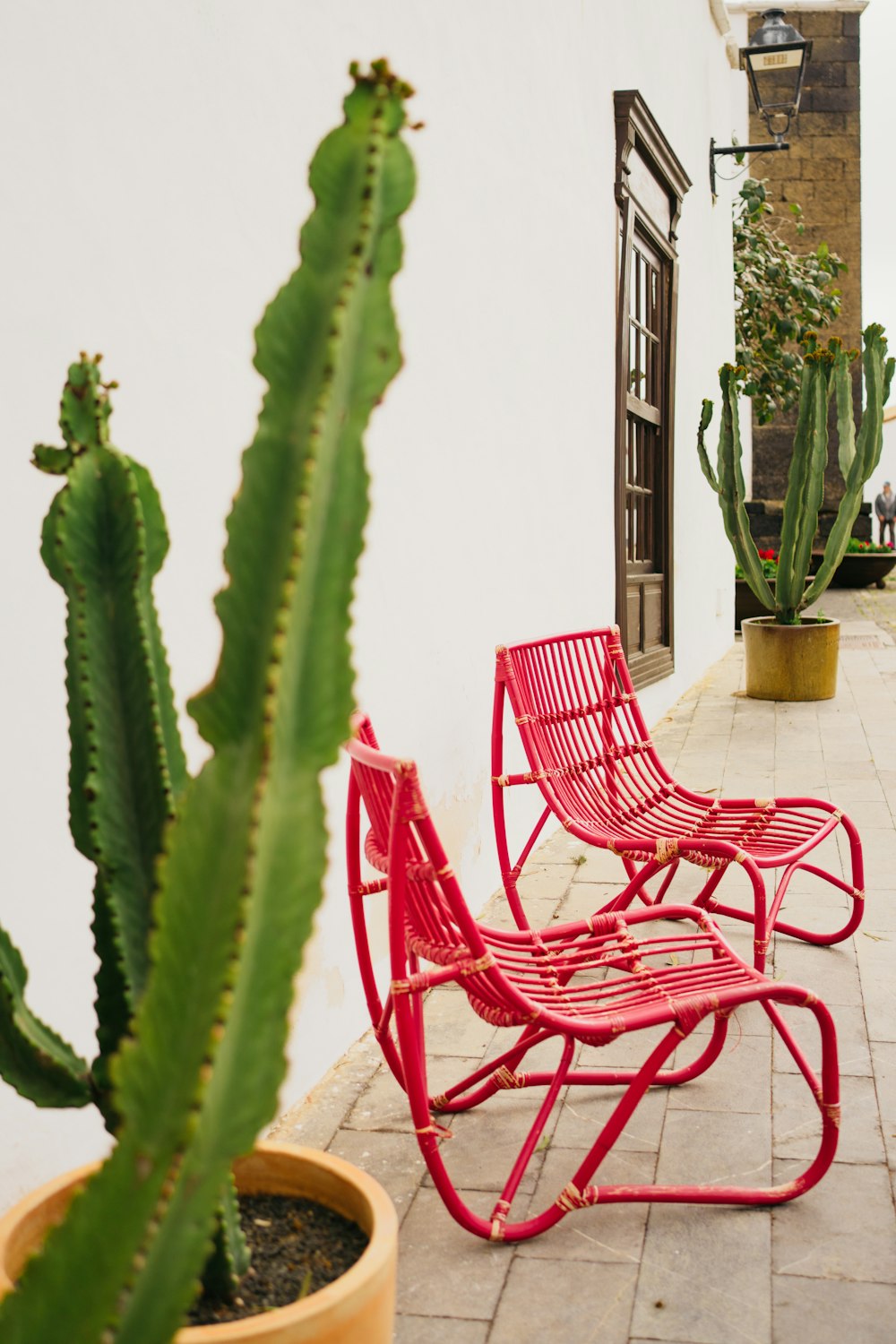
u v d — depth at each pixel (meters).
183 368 2.23
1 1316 0.91
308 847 0.96
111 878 1.25
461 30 3.66
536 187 4.50
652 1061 2.06
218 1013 0.87
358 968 3.02
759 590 8.09
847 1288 1.95
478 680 3.90
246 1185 1.58
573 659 3.70
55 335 1.88
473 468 3.83
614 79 5.80
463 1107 2.60
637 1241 2.11
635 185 6.44
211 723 0.96
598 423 5.58
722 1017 2.56
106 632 1.23
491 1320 1.91
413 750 3.35
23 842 1.84
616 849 3.05
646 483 7.45
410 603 3.32
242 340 2.44
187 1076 0.89
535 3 4.46
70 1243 0.91
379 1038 2.47
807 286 12.88
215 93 2.33
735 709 7.70
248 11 2.45
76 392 1.22
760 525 17.42
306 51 2.69
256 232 2.49
